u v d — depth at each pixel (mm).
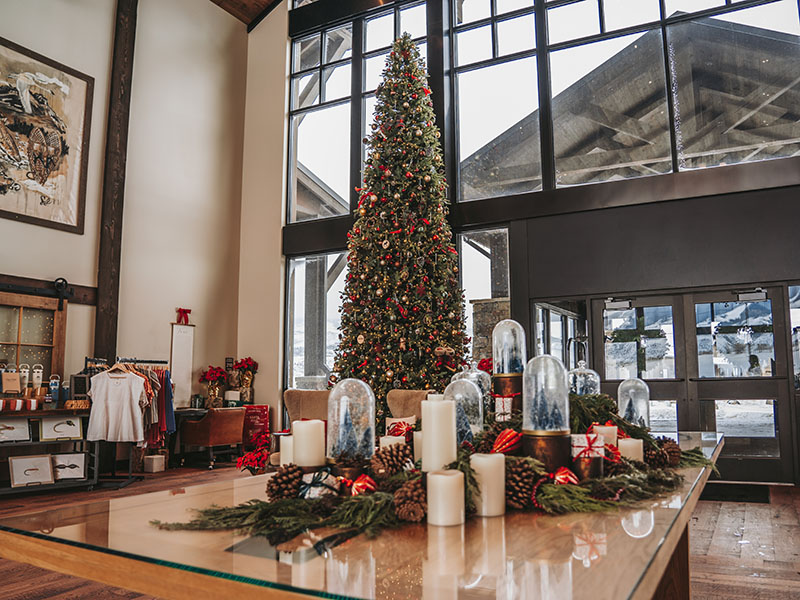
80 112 7367
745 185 6363
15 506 5184
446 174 8039
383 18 9109
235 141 9578
